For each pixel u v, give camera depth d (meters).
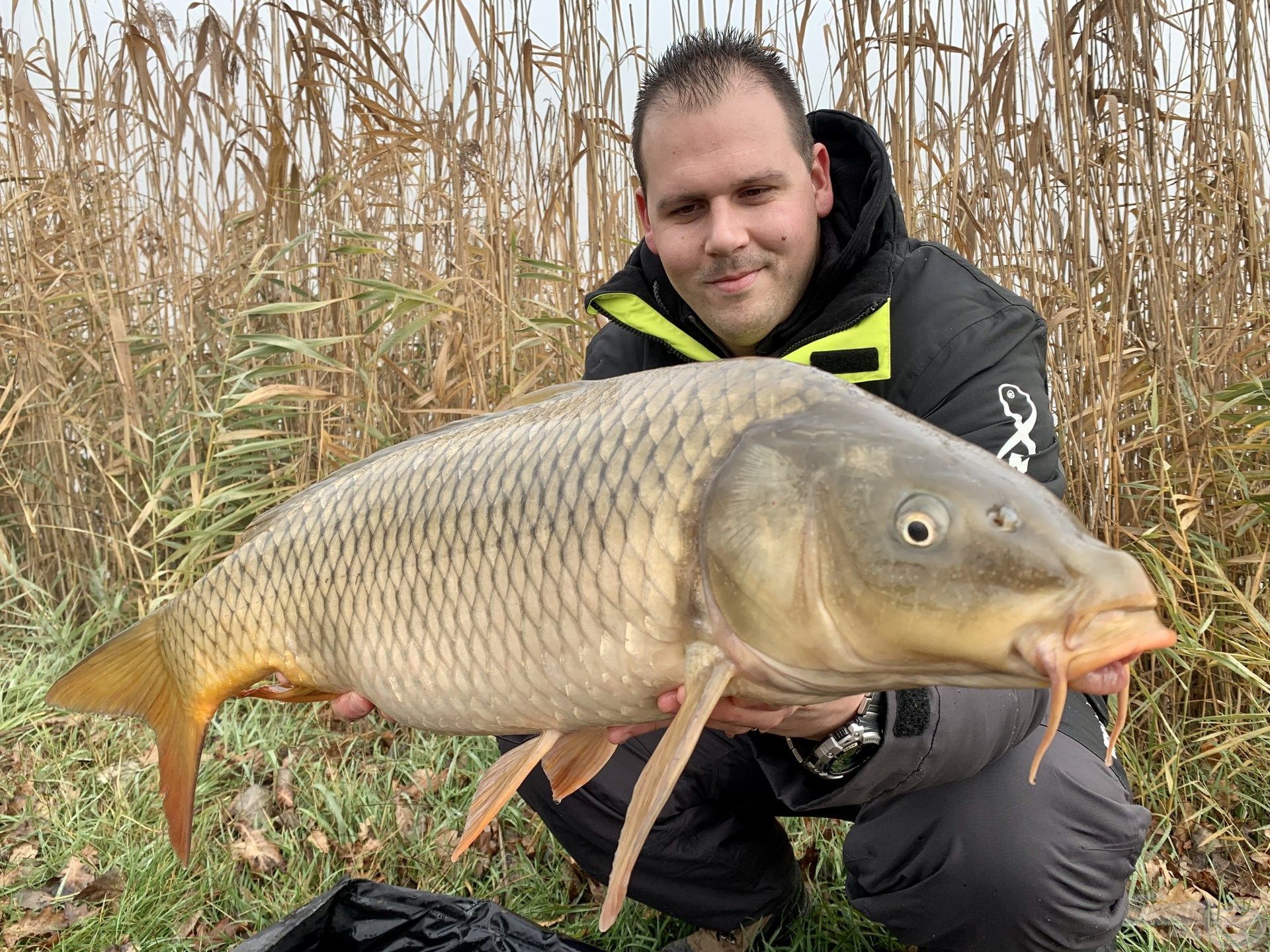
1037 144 1.47
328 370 1.62
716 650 0.55
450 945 0.84
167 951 0.97
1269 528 1.34
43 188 1.83
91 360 1.78
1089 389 1.42
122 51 1.92
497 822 1.17
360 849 1.13
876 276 0.86
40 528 1.87
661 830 0.88
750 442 0.54
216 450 1.74
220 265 1.90
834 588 0.51
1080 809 0.74
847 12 1.51
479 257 1.65
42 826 1.17
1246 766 1.18
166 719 0.83
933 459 0.51
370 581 0.69
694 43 0.88
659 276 0.99
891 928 0.82
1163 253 1.36
